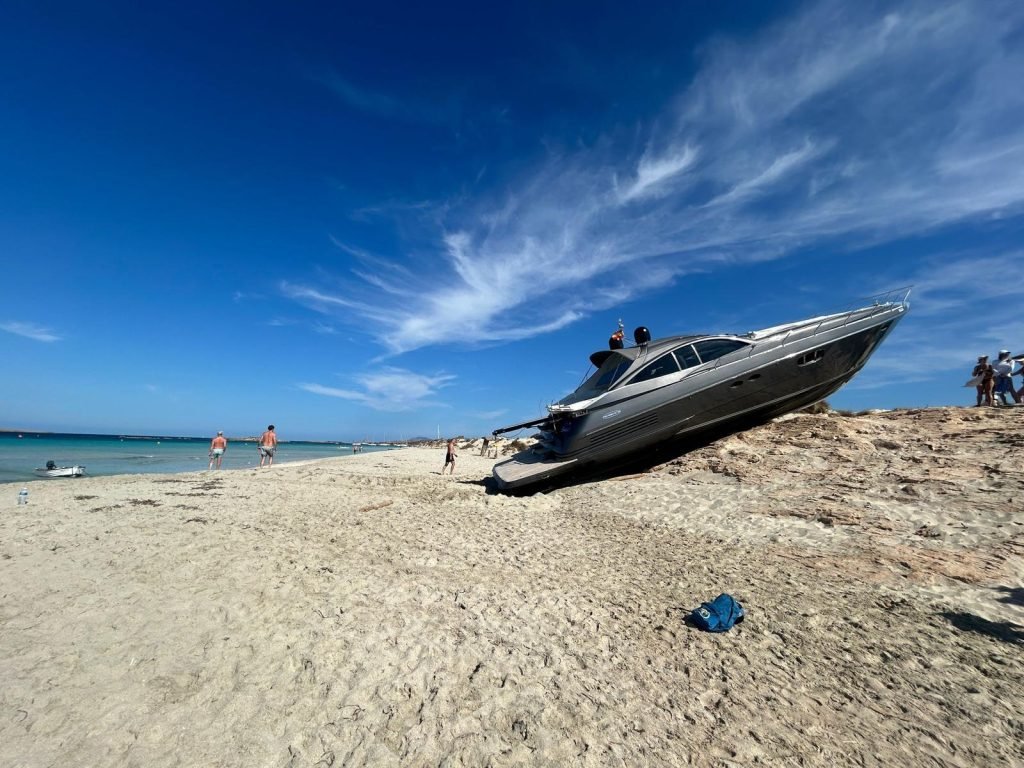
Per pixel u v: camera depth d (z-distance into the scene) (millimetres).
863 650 4094
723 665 3938
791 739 3035
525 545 7723
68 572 6090
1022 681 3555
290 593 5418
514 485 12562
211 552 7016
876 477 9156
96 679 3697
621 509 10172
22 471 26953
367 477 18594
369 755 2924
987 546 6012
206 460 42969
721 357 12641
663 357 12938
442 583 5855
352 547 7438
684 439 13133
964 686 3537
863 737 3041
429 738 3066
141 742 3033
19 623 4625
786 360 12656
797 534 7395
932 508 7406
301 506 11227
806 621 4648
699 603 5191
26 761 2846
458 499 12297
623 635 4484
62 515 9898
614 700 3473
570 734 3100
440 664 3953
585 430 12383
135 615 4820
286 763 2867
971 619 4492
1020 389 12797
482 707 3389
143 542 7582
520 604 5219
